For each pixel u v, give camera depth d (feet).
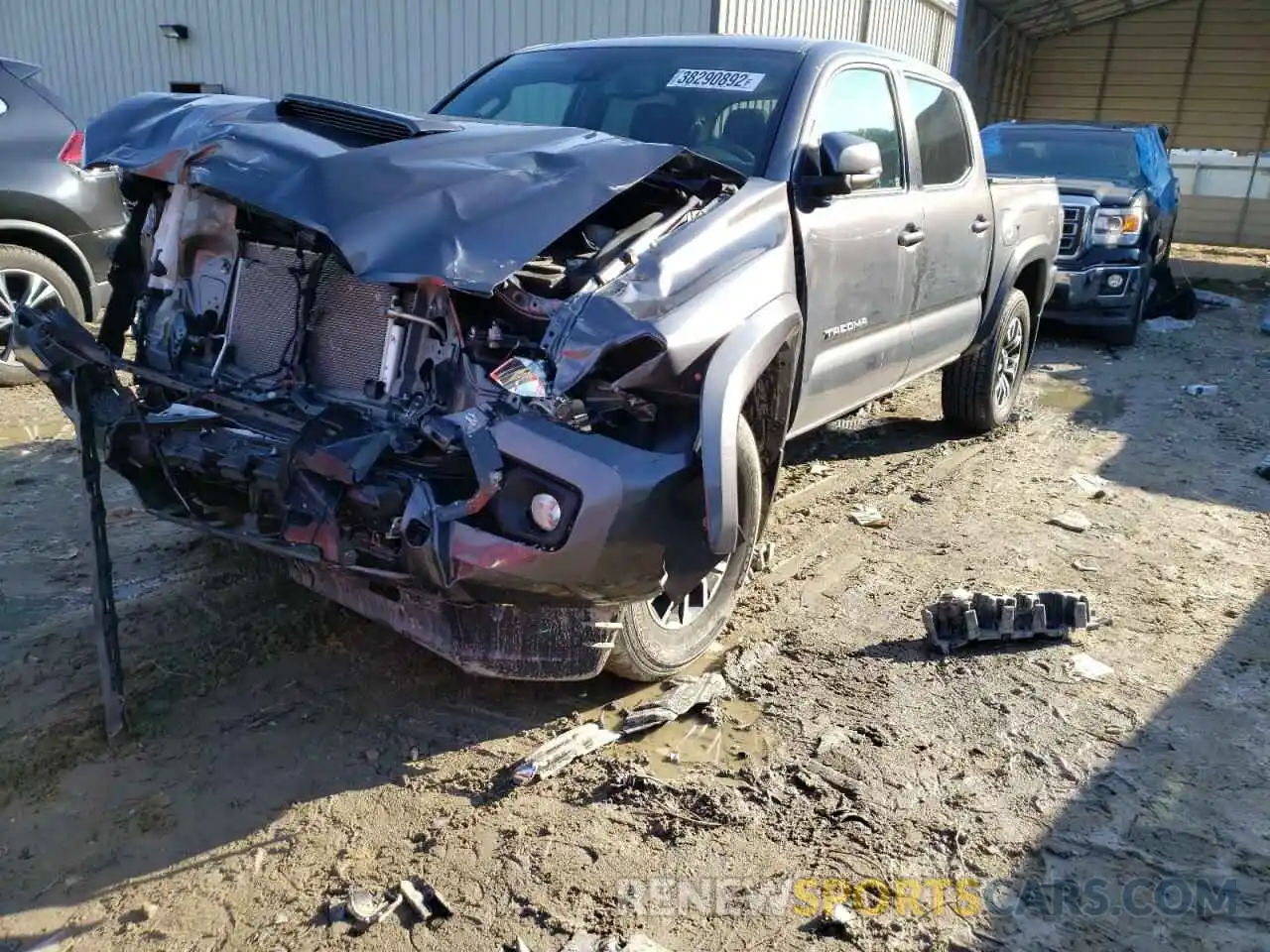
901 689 11.50
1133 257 30.04
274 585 12.94
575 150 9.77
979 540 15.85
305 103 10.68
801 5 42.27
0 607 12.17
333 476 8.59
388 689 10.99
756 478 11.25
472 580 8.55
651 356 9.18
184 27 48.42
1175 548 15.87
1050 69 66.74
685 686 11.07
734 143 12.67
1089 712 11.21
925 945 7.97
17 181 20.36
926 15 58.23
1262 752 10.62
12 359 20.95
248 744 9.95
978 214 17.71
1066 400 25.08
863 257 13.73
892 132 15.15
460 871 8.45
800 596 13.67
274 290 10.77
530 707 10.84
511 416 8.79
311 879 8.32
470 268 8.54
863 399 15.58
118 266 12.41
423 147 9.46
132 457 9.98
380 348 9.88
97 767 9.50
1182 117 64.23
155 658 11.22
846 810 9.40
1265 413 24.23
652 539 9.12
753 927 8.04
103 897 8.03
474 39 39.99
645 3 36.06
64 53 53.83
